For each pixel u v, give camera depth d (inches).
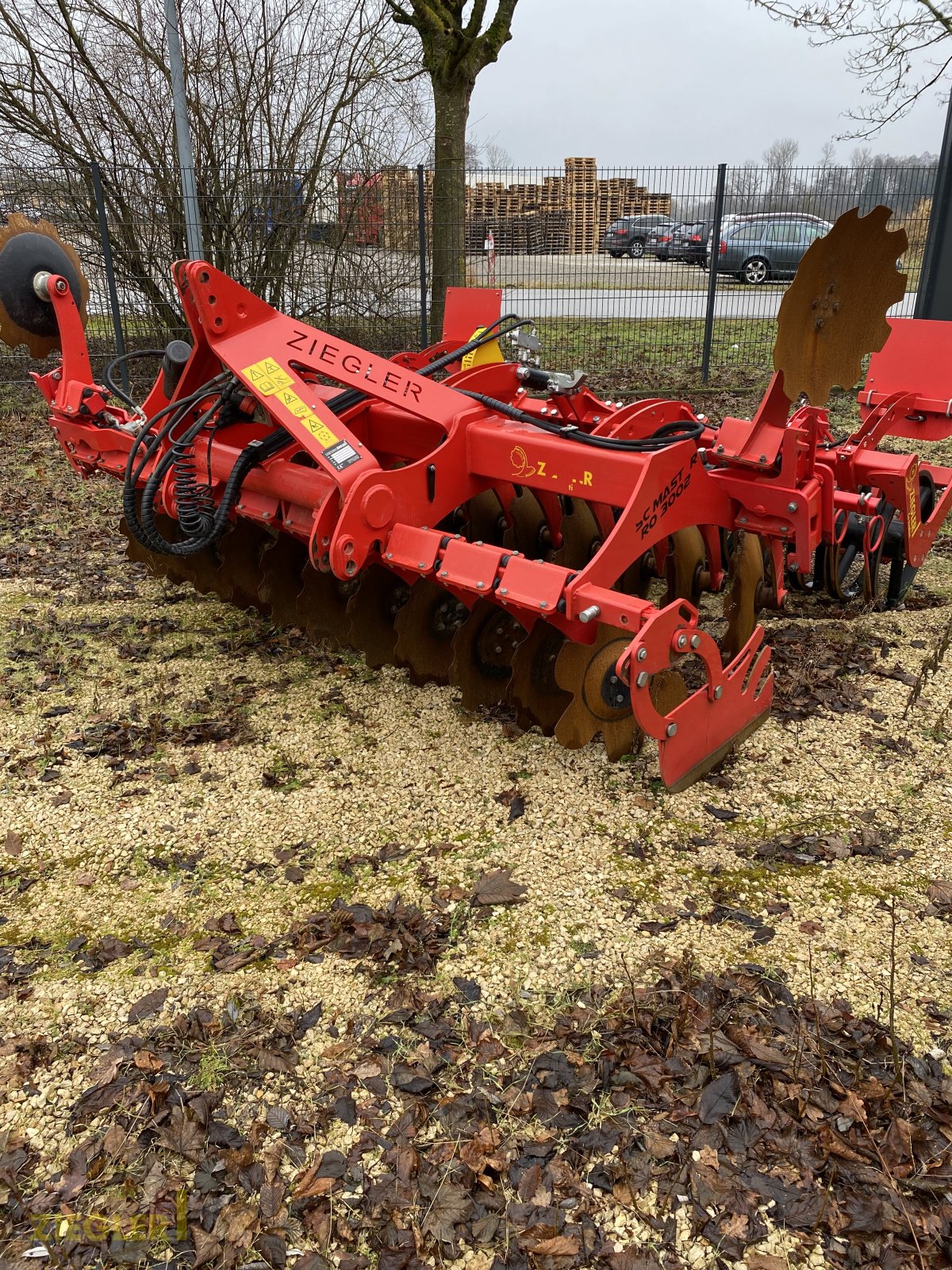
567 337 478.0
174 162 408.8
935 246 378.0
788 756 141.0
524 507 158.6
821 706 154.9
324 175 423.2
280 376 128.0
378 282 427.2
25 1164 81.2
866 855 119.3
